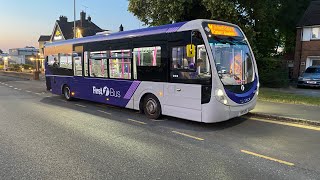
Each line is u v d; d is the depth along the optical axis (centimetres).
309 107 1052
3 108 1173
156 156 573
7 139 699
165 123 875
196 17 1719
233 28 849
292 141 673
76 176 475
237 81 790
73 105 1255
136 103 988
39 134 746
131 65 992
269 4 2217
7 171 498
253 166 516
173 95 848
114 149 619
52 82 1527
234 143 661
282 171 492
